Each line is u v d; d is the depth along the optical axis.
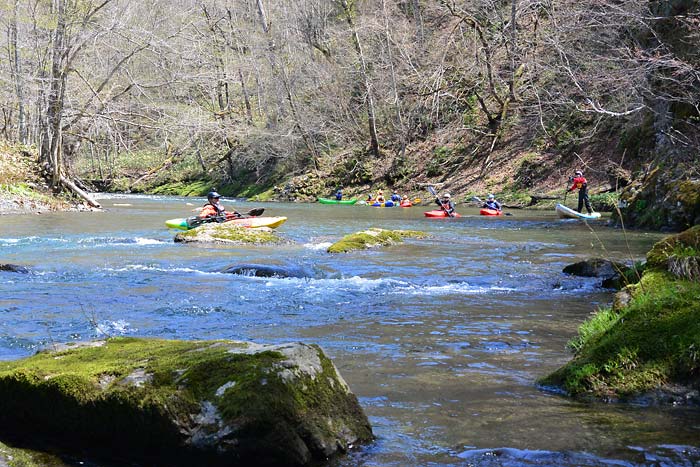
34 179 26.45
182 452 3.12
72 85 28.66
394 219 22.45
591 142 29.36
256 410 3.08
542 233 17.05
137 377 3.34
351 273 10.18
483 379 4.53
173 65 32.38
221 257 11.87
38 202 25.20
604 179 26.77
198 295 8.20
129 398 3.22
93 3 26.77
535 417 3.73
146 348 3.83
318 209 28.97
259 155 43.06
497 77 34.75
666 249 5.92
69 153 32.97
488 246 13.91
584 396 4.11
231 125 38.44
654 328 4.37
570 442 3.33
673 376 4.09
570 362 4.46
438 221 21.42
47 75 29.11
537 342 5.68
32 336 5.98
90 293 8.26
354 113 42.34
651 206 18.47
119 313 7.09
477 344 5.60
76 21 25.84
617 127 28.73
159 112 29.69
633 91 21.95
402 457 3.19
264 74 44.12
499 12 35.28
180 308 7.38
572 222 20.64
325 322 6.63
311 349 3.52
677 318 4.38
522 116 33.78
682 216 17.44
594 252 12.91
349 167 38.88
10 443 3.35
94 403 3.28
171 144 48.94
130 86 28.58
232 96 47.78
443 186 33.84
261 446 3.06
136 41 26.95
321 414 3.28
